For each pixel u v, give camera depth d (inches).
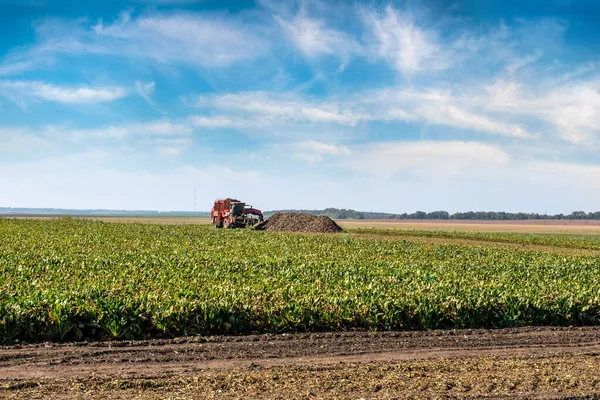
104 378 372.8
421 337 540.4
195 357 443.5
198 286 693.9
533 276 972.6
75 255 1047.6
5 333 477.7
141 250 1230.9
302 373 392.5
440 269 1003.9
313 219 2723.9
